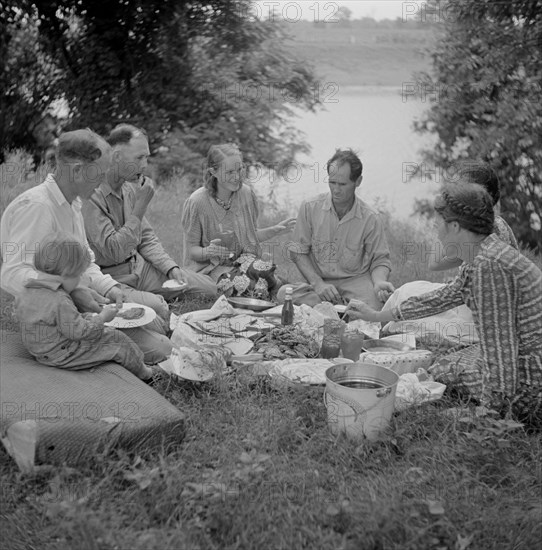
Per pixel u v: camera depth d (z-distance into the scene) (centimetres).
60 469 317
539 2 809
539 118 809
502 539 288
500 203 850
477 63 859
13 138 1117
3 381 348
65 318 357
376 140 1245
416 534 281
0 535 283
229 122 1145
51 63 1128
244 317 452
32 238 397
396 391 369
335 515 291
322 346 415
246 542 279
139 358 388
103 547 270
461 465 329
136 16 1096
